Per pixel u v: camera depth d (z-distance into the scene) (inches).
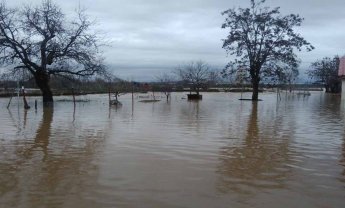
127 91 2425.0
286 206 305.4
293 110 1193.4
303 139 609.6
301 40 1815.9
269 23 1802.4
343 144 567.2
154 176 384.2
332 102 1665.8
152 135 634.2
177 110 1143.0
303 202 314.5
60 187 348.2
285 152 506.0
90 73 1460.4
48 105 1317.7
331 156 483.8
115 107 1248.8
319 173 402.0
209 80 3230.8
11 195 327.0
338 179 380.2
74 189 342.6
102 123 796.0
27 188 345.4
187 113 1043.9
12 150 510.0
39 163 436.8
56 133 656.4
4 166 423.5
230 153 495.8
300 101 1743.4
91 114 994.7
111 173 394.0
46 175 386.6
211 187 350.6
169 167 420.2
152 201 314.3
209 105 1387.8
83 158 461.1
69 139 594.6
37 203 308.8
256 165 433.1
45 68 1397.6
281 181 371.6
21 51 1369.3
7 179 372.8
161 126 750.5
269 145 554.3
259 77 1830.7
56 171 402.0
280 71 1835.6
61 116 941.2
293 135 650.2
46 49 1386.6
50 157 467.2
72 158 461.1
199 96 1836.9
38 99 1659.7
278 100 1814.7
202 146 540.7
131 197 323.3
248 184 360.8
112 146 536.4
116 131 678.5
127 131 678.5
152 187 349.1
